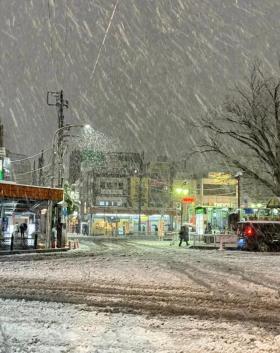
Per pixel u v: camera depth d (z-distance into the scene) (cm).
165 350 768
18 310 1086
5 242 3591
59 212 3756
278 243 3431
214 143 3909
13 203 3512
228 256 2816
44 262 2308
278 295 1325
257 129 3844
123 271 1861
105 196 8850
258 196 5125
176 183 8900
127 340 828
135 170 9156
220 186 9056
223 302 1216
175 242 4841
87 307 1133
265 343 818
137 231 8025
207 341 828
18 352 742
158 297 1278
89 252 3216
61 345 788
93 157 9044
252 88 3844
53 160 3753
